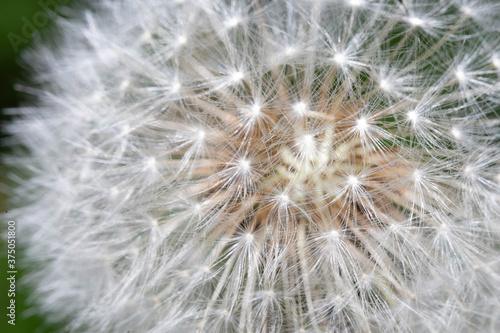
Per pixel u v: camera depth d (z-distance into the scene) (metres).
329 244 0.05
